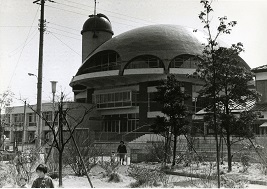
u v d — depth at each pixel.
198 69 16.88
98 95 57.34
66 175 17.33
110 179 15.77
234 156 23.25
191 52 52.00
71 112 52.16
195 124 32.19
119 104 54.00
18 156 15.20
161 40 53.34
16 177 13.55
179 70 50.03
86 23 67.94
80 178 16.61
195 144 25.56
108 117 56.06
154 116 50.19
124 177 16.48
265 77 31.83
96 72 54.28
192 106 49.91
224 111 19.20
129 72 51.34
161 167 20.00
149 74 50.41
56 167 17.91
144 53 52.28
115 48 54.81
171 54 51.50
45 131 40.06
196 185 13.41
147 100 51.69
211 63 15.61
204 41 55.31
